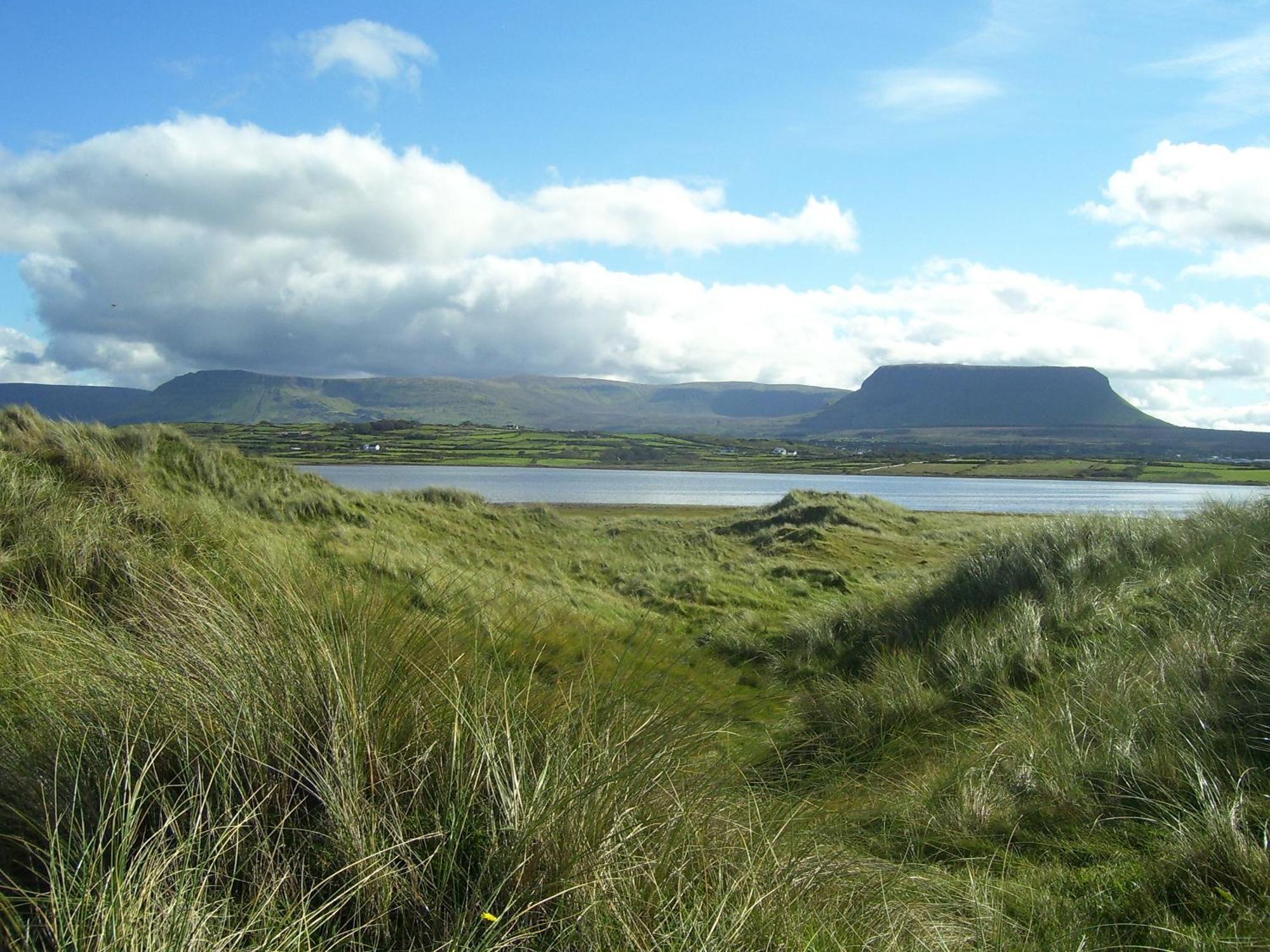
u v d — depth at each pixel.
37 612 4.90
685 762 3.61
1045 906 3.46
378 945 2.37
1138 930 3.25
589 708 3.52
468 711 3.20
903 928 2.97
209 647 3.26
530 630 6.08
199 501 11.71
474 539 18.20
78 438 12.81
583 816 2.80
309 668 3.08
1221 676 5.23
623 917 2.55
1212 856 3.54
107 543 6.83
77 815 2.58
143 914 2.09
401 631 3.92
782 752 5.41
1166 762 4.50
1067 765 4.78
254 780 2.76
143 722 2.78
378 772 2.89
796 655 10.02
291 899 2.40
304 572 4.51
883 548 23.67
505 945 2.36
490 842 2.66
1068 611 8.34
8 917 2.14
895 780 5.38
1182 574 8.24
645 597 15.82
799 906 2.85
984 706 6.78
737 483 97.81
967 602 9.89
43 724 3.02
